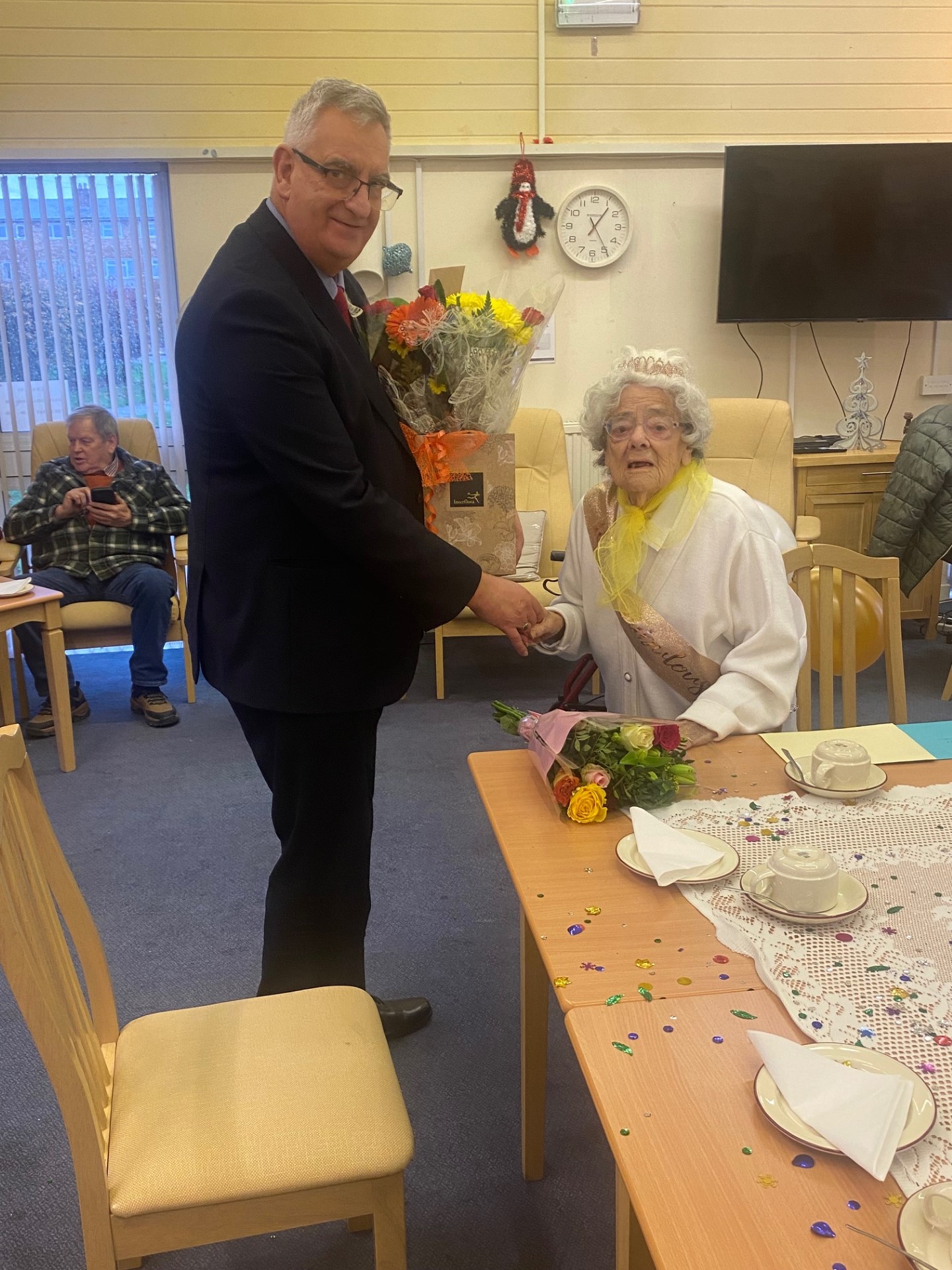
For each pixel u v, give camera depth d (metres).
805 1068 0.80
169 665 4.62
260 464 1.49
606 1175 1.64
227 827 2.92
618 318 4.56
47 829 1.27
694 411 1.71
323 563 1.53
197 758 3.45
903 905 1.09
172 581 3.84
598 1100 0.81
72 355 4.50
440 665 3.92
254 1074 1.19
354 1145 1.09
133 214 4.37
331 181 1.42
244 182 4.29
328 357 1.44
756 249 4.38
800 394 4.75
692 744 1.57
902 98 4.58
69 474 3.81
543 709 3.80
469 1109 1.79
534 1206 1.58
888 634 2.02
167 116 4.25
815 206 4.34
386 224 4.36
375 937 2.34
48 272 4.40
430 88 4.33
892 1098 0.77
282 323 1.40
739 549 1.74
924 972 0.97
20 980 0.96
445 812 2.97
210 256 4.35
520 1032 1.95
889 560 2.00
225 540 1.55
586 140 4.44
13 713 3.50
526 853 1.25
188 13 4.18
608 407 1.76
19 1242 1.52
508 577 1.72
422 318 1.56
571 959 1.01
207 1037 1.25
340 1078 1.18
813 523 3.87
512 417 1.66
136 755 3.48
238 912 2.45
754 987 0.96
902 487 3.95
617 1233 0.96
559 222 4.41
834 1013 0.91
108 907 2.48
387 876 2.62
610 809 1.36
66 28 4.14
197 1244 1.07
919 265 4.40
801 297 4.43
